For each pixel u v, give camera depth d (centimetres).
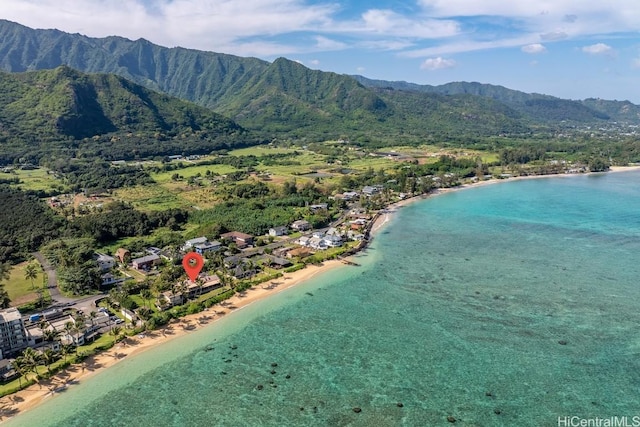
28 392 8538
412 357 9594
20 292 13012
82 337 10131
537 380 8756
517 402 8138
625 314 11406
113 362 9531
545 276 14088
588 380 8738
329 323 11169
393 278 14100
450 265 15225
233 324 11175
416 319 11312
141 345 10194
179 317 11450
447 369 9150
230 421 7756
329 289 13288
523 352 9725
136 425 7694
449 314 11569
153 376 9050
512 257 15962
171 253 15800
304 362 9475
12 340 9688
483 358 9512
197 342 10338
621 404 8056
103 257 15425
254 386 8688
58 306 12044
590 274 14200
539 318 11262
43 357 9144
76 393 8544
